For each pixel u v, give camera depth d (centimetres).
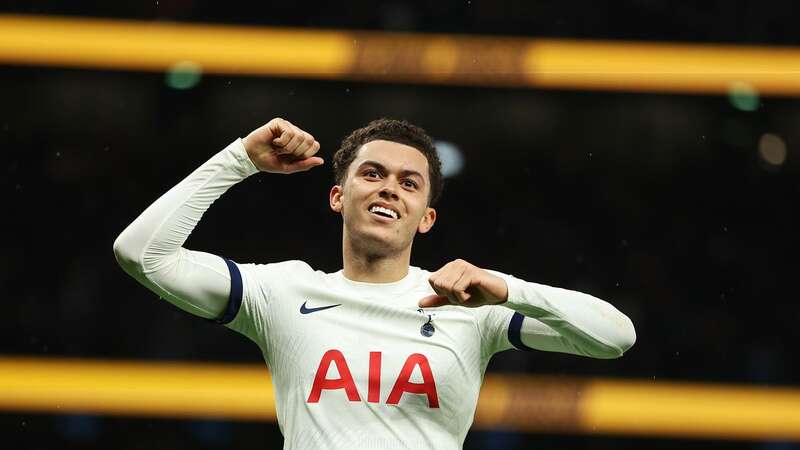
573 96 1375
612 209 1352
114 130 1362
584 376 1166
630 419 1094
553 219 1349
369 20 1366
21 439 1112
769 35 1361
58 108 1358
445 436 455
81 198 1341
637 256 1328
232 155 479
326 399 448
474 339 469
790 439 1095
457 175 1361
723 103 1366
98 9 1347
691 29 1368
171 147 1365
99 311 1259
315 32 1331
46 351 1232
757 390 1127
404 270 488
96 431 1117
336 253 1314
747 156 1365
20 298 1273
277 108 1359
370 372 449
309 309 467
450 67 1308
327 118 1355
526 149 1368
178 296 467
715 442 1132
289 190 1329
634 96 1371
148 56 1320
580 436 1129
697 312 1292
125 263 460
